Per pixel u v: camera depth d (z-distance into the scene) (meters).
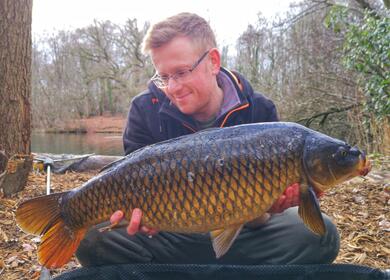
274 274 0.70
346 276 0.69
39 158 2.24
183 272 0.71
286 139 0.62
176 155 0.62
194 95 0.78
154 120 0.88
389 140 2.40
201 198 0.61
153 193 0.62
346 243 1.17
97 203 0.64
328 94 3.77
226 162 0.61
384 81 2.37
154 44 0.75
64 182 1.89
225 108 0.83
